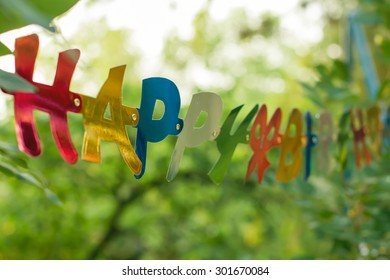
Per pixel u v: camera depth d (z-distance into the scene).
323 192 1.43
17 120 0.58
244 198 3.17
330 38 4.04
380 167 1.36
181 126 0.76
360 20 1.53
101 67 3.64
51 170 2.57
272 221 3.46
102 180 2.84
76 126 2.47
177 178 3.00
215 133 0.81
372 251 1.36
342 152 1.21
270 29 4.03
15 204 2.74
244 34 4.09
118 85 0.67
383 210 1.38
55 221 2.75
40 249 2.77
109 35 3.52
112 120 0.67
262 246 3.63
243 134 0.86
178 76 3.76
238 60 4.36
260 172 0.93
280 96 4.07
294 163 1.02
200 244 3.38
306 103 3.42
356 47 1.76
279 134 0.97
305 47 4.25
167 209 3.31
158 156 2.76
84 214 2.86
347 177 1.40
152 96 0.72
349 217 1.37
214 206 3.37
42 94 0.59
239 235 3.62
